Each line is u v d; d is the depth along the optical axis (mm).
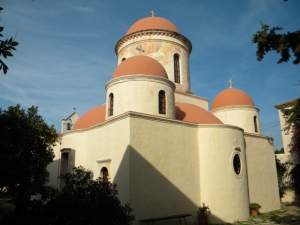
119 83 13555
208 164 13219
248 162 16422
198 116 14781
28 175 11000
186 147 13000
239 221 13031
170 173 11977
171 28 18938
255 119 20109
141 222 10453
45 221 6621
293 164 20594
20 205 8352
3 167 9703
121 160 11281
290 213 15688
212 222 12492
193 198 12617
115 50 20188
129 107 13000
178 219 11734
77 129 15977
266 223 12750
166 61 17781
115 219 6914
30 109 12430
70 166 15414
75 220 6500
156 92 13445
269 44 7488
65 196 7031
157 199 11195
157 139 11898
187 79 18859
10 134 9914
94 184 7629
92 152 14125
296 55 7090
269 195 17188
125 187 10680
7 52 3508
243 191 13836
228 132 14023
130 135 11070
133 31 18812
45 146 12430
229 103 19891
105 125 13219
